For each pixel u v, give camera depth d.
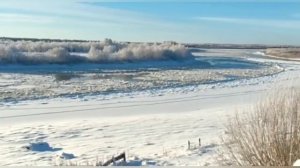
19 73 50.62
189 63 76.81
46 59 61.19
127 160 11.98
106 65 65.56
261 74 59.03
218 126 19.56
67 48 86.19
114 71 58.12
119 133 18.77
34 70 54.59
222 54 127.38
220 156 8.83
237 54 130.62
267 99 7.27
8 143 16.91
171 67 68.44
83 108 28.77
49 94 34.69
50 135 18.69
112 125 21.12
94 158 12.96
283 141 6.39
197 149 13.59
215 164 8.73
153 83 44.50
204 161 10.84
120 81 45.53
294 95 7.03
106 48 78.19
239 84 46.00
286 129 6.47
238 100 33.19
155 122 21.80
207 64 77.75
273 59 104.00
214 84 45.72
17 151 14.91
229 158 7.84
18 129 20.38
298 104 6.68
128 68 63.66
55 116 25.48
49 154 14.14
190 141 15.80
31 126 21.33
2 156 13.98
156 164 11.19
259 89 40.75
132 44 87.94
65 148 15.46
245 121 7.82
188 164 10.73
